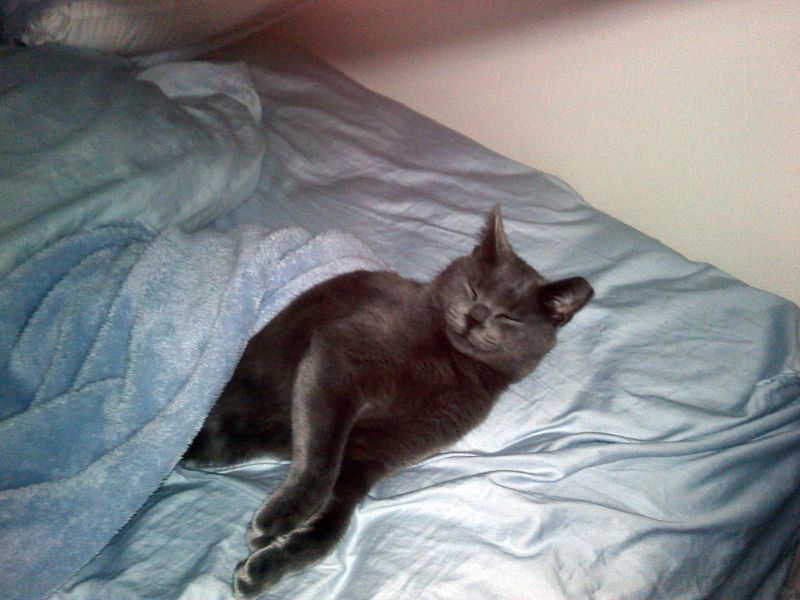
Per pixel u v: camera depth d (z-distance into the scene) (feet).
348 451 3.99
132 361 3.40
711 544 3.65
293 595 3.11
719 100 5.20
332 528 3.40
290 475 3.59
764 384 4.47
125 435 3.27
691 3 5.07
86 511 2.97
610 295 5.03
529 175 6.08
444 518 3.42
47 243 3.63
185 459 3.76
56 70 4.53
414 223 5.46
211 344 3.52
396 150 6.25
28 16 5.13
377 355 4.11
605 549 3.39
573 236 5.46
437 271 5.06
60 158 3.93
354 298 4.32
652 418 4.15
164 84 5.60
